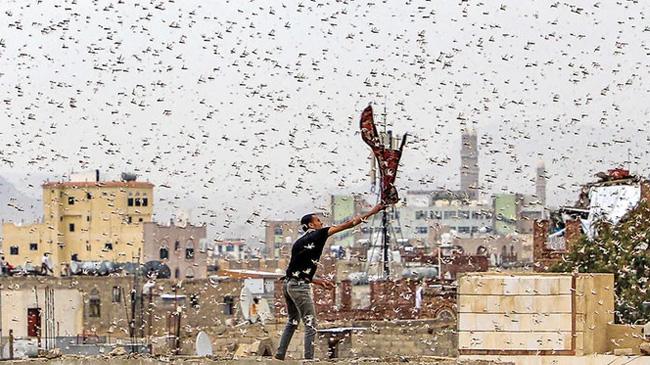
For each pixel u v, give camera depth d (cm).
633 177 8469
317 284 3008
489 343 3525
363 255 11075
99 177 11912
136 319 8850
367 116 3114
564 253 7812
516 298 3519
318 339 5106
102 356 2922
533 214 10525
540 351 3491
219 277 10462
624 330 3534
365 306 8550
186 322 9669
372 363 2870
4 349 7094
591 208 8256
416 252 12250
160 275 11150
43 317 10019
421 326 5847
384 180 3078
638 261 6481
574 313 3491
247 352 4469
